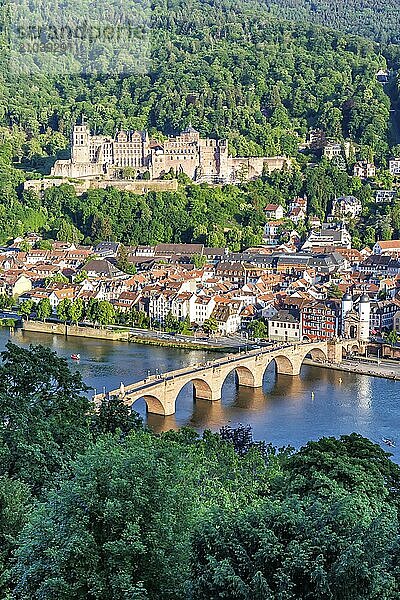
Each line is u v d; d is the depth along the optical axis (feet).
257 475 579.07
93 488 344.49
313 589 314.96
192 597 323.37
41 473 453.58
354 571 311.27
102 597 321.52
